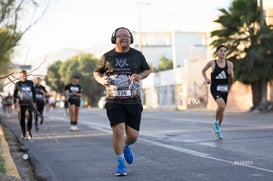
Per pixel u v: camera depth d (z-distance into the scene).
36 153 10.27
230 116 23.23
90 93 73.06
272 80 26.95
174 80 46.09
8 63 20.25
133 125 7.00
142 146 10.73
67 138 13.48
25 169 8.53
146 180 6.77
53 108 60.72
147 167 7.84
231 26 27.36
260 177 6.64
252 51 25.94
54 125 19.70
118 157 7.14
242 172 7.07
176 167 7.75
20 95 13.16
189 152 9.47
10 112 30.27
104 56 6.93
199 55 61.84
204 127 15.72
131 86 6.87
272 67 26.11
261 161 8.00
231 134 12.71
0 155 9.45
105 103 7.00
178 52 79.62
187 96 42.84
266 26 26.61
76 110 16.39
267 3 30.53
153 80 54.25
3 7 12.64
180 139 12.00
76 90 16.39
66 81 69.75
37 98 16.88
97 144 11.70
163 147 10.45
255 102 28.09
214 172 7.17
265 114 24.36
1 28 13.54
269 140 11.04
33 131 16.25
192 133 13.52
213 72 11.28
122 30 6.87
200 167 7.66
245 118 20.95
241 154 8.89
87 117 27.73
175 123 18.61
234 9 27.36
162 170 7.52
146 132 14.46
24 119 13.55
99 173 7.52
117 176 7.16
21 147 11.54
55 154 10.03
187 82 43.03
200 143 10.91
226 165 7.73
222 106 11.35
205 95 42.03
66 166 8.41
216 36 28.36
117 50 6.91
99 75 6.99
